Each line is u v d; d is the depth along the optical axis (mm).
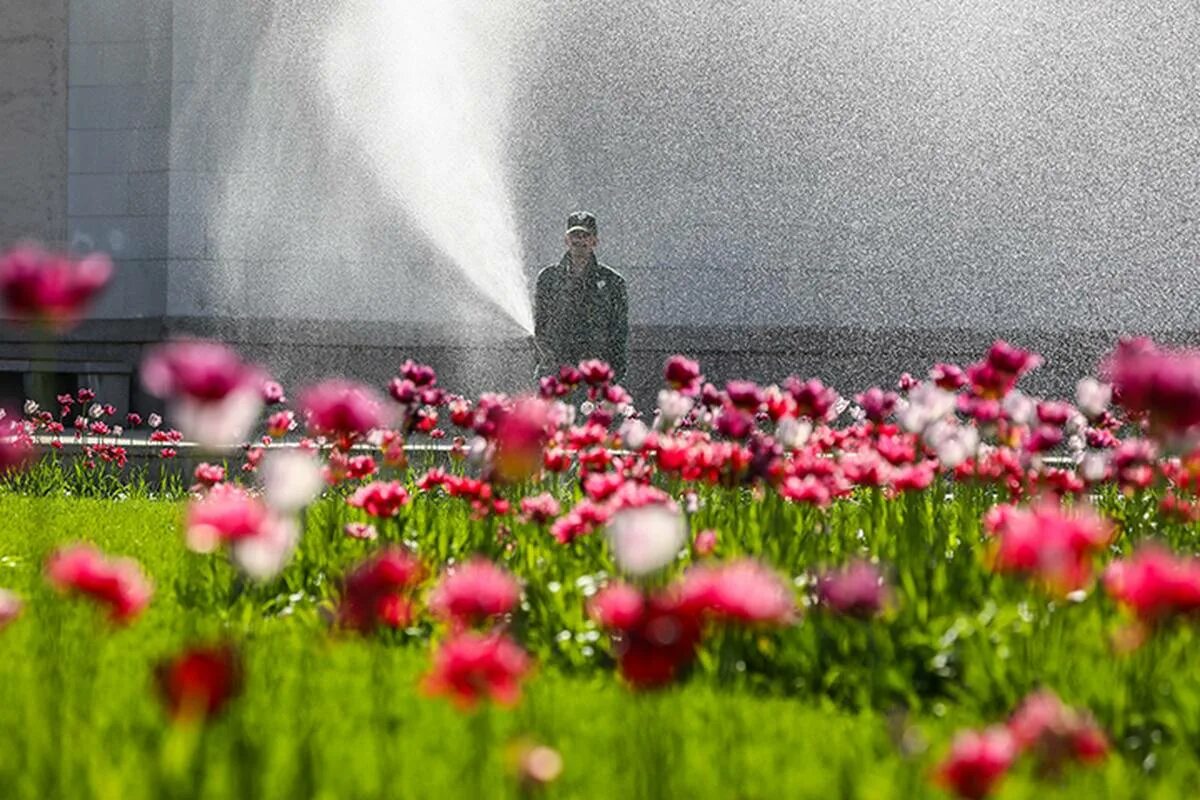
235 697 3904
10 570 10898
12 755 4980
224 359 4160
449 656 4473
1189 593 4953
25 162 37281
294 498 5141
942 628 7566
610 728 5754
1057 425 10406
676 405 10562
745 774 5172
